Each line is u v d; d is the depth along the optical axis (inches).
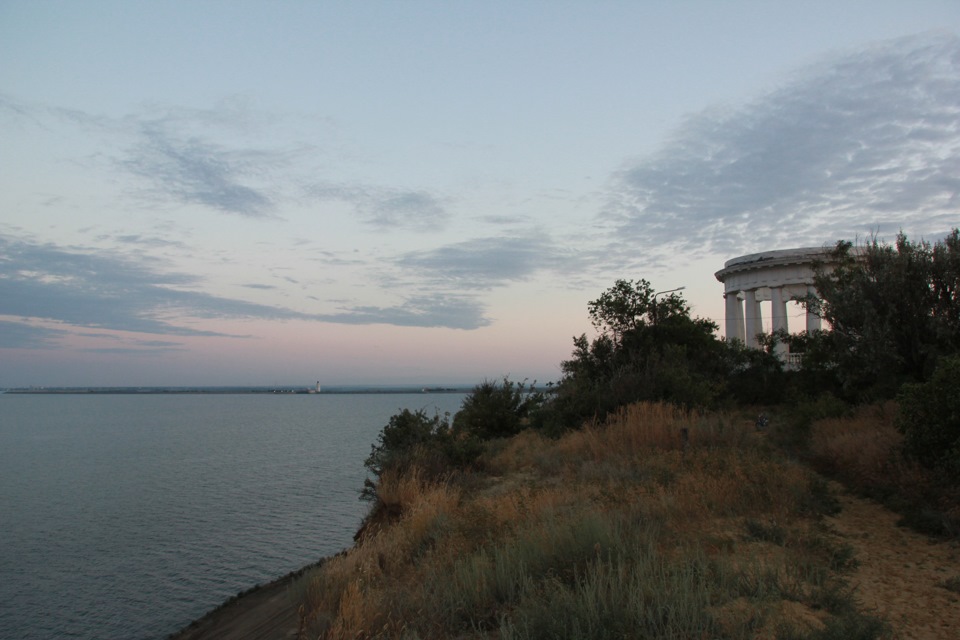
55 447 2306.8
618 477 452.4
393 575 301.1
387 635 215.0
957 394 362.0
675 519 334.3
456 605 228.7
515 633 190.7
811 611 206.2
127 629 559.8
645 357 1083.3
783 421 826.8
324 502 1139.9
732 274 1946.4
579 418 851.4
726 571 230.5
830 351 810.8
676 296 1251.8
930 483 370.6
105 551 829.8
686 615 183.8
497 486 536.7
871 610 211.3
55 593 668.1
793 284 1764.3
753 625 184.5
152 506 1125.7
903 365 704.4
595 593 200.1
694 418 665.0
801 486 395.2
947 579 246.4
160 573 727.7
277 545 840.3
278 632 313.6
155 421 4293.8
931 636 193.6
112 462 1804.9
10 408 7170.3
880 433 482.9
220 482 1392.7
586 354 1193.4
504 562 253.6
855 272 768.9
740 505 363.6
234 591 652.1
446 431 697.6
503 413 1035.3
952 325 653.3
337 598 286.2
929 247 708.0
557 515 313.0
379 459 658.8
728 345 1413.6
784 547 285.9
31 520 1023.6
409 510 440.1
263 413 5674.2
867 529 329.7
